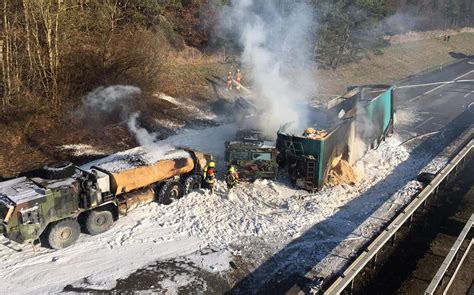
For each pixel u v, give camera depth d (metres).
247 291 10.96
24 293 10.53
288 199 15.66
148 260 11.92
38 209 11.48
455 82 37.78
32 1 19.81
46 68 21.09
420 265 12.10
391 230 12.31
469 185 17.22
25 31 20.73
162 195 14.56
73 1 23.20
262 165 16.41
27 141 18.97
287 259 12.20
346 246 12.84
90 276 11.20
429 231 13.86
